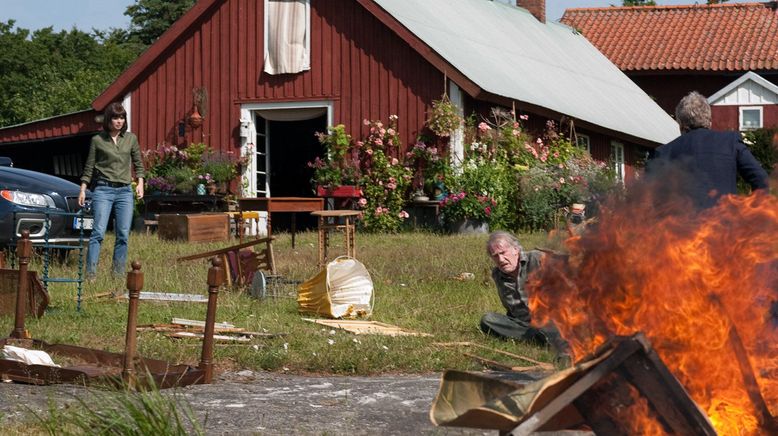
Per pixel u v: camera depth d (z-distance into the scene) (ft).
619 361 10.77
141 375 19.98
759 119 113.91
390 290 36.96
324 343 26.04
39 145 84.23
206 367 21.44
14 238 38.99
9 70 168.86
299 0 70.74
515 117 70.54
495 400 10.90
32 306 27.94
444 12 79.46
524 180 67.21
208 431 16.49
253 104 71.87
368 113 69.00
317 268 42.09
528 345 26.99
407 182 66.74
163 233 53.52
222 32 72.64
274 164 81.92
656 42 128.67
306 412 18.26
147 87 74.33
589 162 72.90
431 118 65.72
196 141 73.05
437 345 26.25
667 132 101.86
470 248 50.42
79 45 182.80
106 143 37.81
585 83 94.84
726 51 123.85
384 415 18.19
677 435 10.93
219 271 21.39
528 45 91.30
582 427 11.48
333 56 70.03
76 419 15.17
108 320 28.71
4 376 20.66
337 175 67.72
